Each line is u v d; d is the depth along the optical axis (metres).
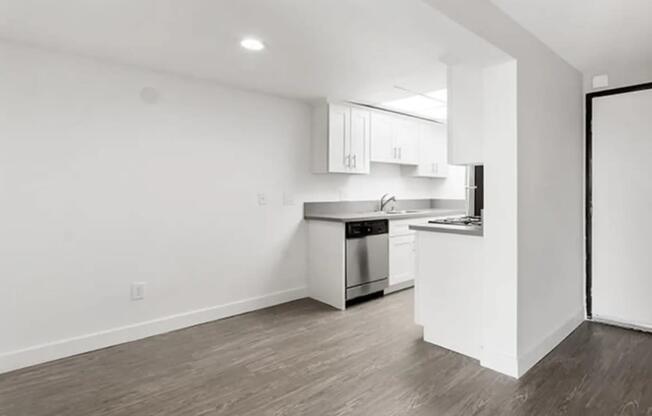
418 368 2.38
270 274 3.73
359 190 4.59
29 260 2.46
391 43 2.38
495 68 2.29
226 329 3.09
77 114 2.62
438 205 5.54
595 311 3.18
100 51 2.54
